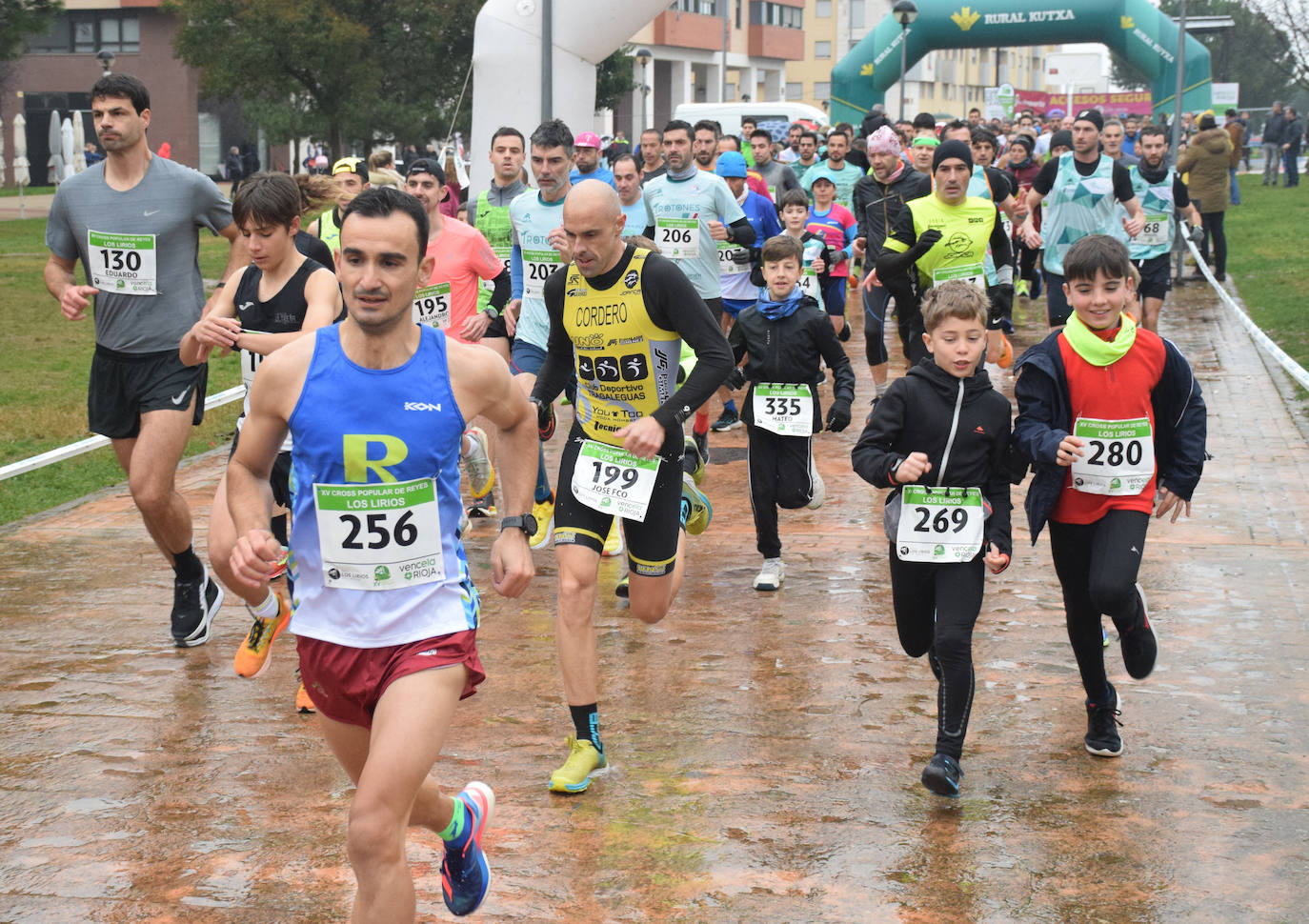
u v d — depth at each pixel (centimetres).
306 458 346
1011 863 433
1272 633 654
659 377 512
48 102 5672
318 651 352
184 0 3084
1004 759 516
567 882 421
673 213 1009
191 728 554
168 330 643
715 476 1028
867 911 403
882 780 498
